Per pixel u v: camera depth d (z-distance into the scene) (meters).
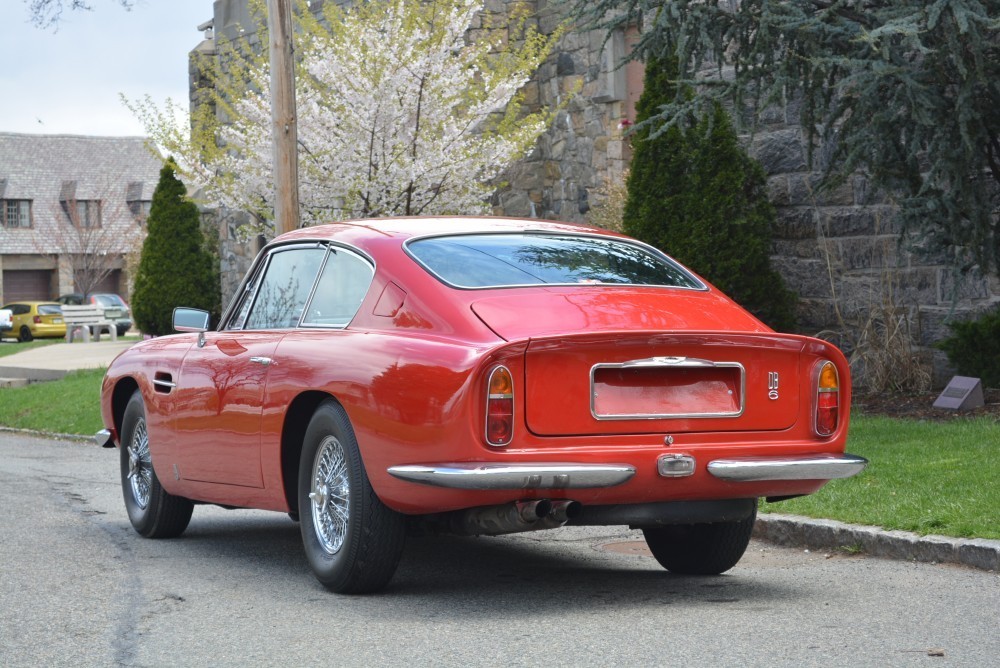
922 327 13.16
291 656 4.68
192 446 6.97
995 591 5.70
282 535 7.96
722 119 13.46
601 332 5.16
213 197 17.83
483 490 5.10
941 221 10.55
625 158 18.11
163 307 27.28
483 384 5.09
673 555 6.47
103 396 8.26
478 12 19.17
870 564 6.53
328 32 17.55
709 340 5.38
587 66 18.61
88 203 64.38
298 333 6.25
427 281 5.70
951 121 10.11
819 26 9.88
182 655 4.73
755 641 4.80
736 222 13.43
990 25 8.80
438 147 16.41
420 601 5.70
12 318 46.41
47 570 6.57
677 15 10.34
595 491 5.23
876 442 9.51
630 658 4.55
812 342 5.63
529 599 5.75
